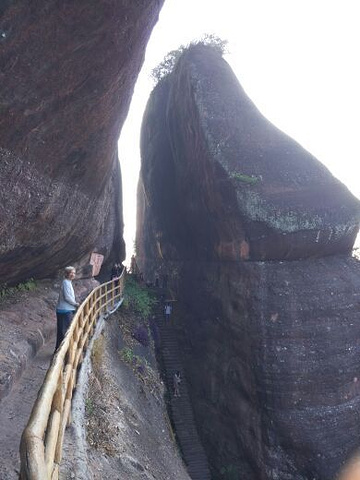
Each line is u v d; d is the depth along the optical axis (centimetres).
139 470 648
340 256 1617
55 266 1255
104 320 1229
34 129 603
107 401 795
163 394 1536
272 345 1366
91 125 777
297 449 1265
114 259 2420
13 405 557
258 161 1645
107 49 613
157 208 2648
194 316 1880
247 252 1535
